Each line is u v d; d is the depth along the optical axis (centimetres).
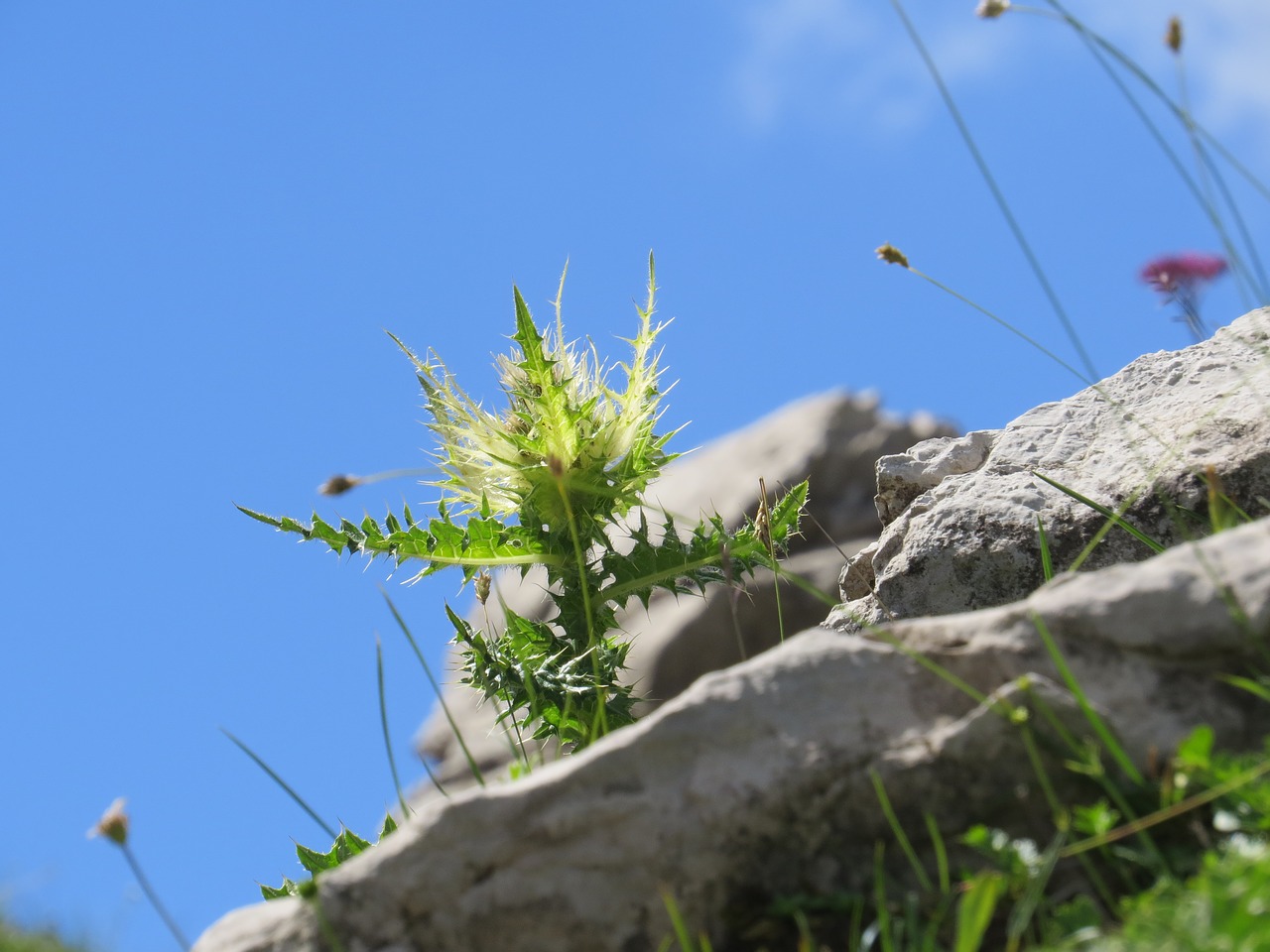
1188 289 115
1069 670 96
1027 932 93
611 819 95
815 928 94
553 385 120
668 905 94
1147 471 119
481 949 94
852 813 95
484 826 95
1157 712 95
